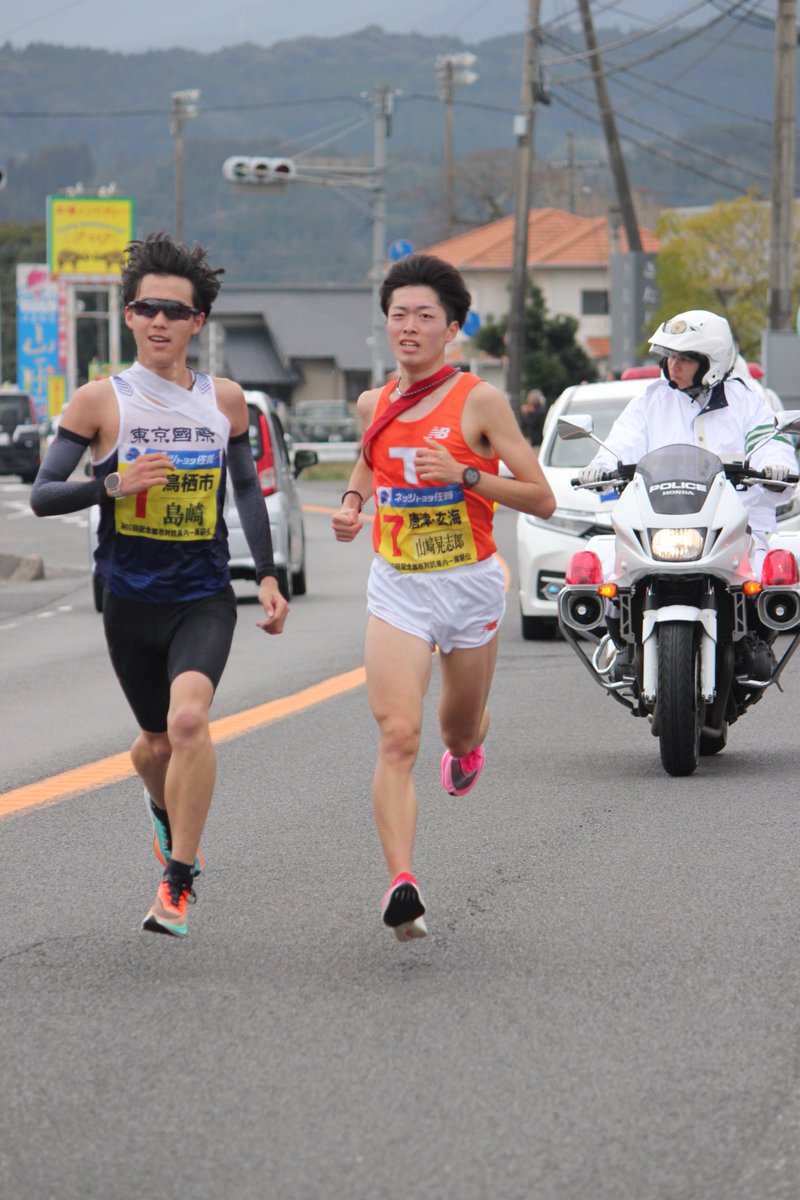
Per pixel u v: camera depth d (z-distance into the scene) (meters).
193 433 10.18
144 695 10.49
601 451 15.80
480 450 10.22
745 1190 6.55
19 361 149.12
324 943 9.96
